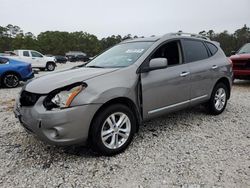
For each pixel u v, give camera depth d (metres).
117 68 3.91
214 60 5.38
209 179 3.06
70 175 3.19
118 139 3.74
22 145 4.08
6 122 5.27
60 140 3.25
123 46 4.85
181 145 4.04
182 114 5.71
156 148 3.93
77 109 3.27
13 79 10.55
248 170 3.26
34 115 3.29
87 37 94.31
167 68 4.37
